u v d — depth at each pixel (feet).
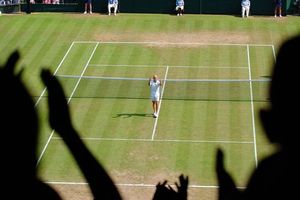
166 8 172.76
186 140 111.75
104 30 163.22
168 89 131.34
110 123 118.01
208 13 172.86
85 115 120.98
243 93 128.88
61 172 100.73
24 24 166.71
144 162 104.68
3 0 174.91
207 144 110.22
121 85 133.59
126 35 160.15
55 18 170.81
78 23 167.43
